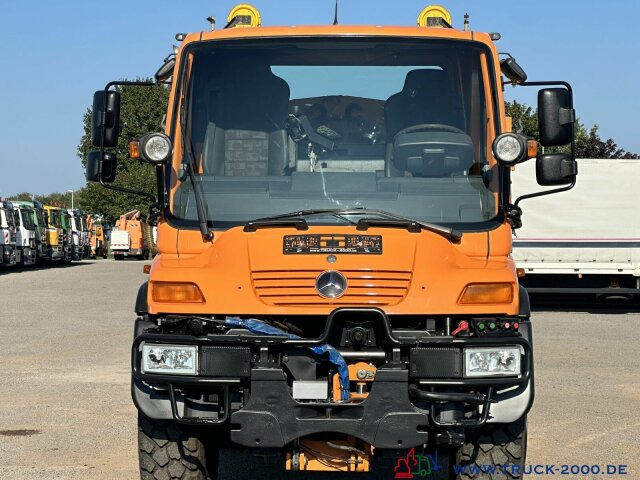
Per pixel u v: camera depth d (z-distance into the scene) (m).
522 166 23.34
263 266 6.30
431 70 7.32
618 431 9.73
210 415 6.28
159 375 6.14
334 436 6.32
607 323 21.00
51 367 13.95
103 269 48.84
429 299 6.26
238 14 8.14
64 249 56.31
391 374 5.94
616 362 14.71
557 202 23.09
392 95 7.30
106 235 82.19
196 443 6.64
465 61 7.33
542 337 18.08
